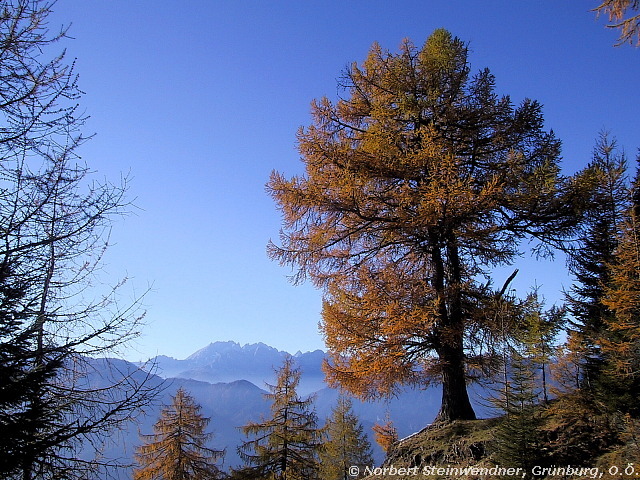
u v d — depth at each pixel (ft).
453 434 35.68
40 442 17.02
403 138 42.68
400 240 41.45
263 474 64.34
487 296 37.63
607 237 49.73
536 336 35.60
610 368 34.09
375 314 38.93
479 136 42.04
